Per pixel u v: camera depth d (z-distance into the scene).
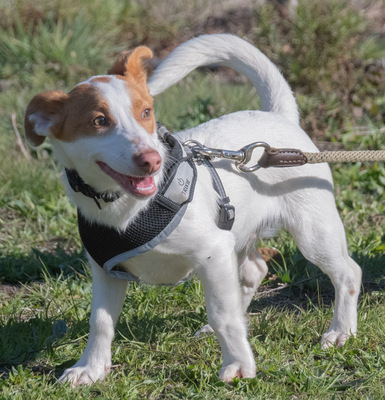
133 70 3.77
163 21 16.22
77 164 3.55
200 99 9.39
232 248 3.93
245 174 4.34
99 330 4.02
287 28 12.43
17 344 4.46
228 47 4.92
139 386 3.93
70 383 3.91
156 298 5.14
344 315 4.56
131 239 3.70
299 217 4.55
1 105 10.26
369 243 6.19
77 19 13.35
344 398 3.78
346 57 11.14
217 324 3.88
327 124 9.25
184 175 3.78
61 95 3.57
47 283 5.50
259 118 4.63
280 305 5.27
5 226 6.86
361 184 7.78
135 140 3.37
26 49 12.58
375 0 17.80
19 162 8.05
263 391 3.81
